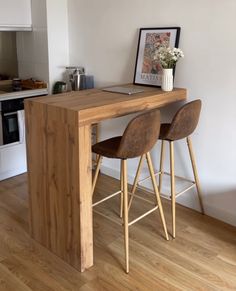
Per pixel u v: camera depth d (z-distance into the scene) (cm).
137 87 287
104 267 227
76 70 354
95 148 230
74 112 195
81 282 213
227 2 242
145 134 213
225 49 250
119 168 356
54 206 228
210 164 280
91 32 345
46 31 353
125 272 222
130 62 316
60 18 359
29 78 390
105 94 248
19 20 354
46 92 370
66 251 229
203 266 228
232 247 248
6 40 392
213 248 247
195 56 268
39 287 209
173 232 258
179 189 308
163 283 212
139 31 300
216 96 263
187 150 293
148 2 289
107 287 209
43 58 366
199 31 262
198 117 258
